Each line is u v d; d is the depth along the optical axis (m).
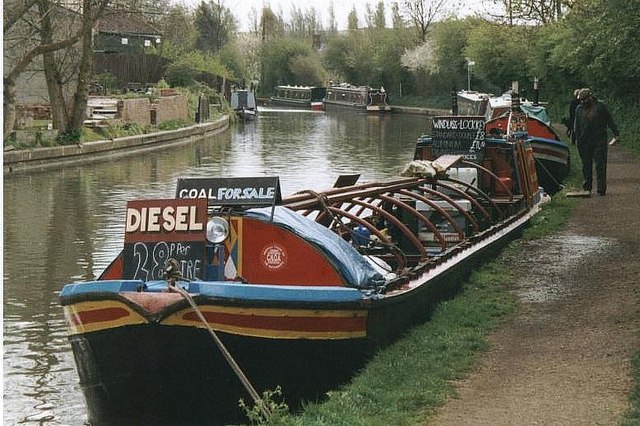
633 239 15.10
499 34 63.34
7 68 36.00
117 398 8.70
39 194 26.28
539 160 24.28
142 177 31.03
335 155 39.47
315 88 107.50
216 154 40.41
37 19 34.97
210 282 8.63
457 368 8.67
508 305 11.10
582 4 35.31
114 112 46.31
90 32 38.38
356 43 117.06
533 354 9.01
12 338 11.76
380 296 9.46
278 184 9.54
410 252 13.56
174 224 9.07
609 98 39.25
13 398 9.71
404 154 39.88
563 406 7.45
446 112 85.81
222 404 8.67
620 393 7.68
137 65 67.69
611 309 10.55
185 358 8.43
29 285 14.66
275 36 129.75
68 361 10.89
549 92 54.38
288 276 9.39
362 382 8.41
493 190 17.61
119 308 8.38
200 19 103.69
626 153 31.66
